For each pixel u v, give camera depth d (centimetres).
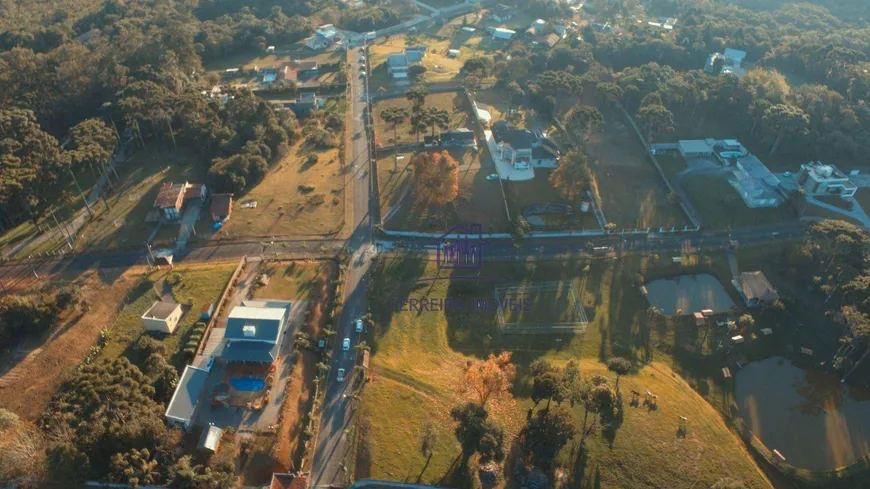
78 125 16350
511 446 9781
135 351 11244
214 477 8738
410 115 19712
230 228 15050
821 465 10338
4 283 12875
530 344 12519
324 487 9238
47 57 19738
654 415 10538
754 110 19275
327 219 15600
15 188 13712
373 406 10425
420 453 9619
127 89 18562
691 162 18475
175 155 17775
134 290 12769
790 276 14312
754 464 10019
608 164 18250
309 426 10031
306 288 13150
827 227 14150
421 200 16225
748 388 11856
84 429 8956
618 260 14688
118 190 16125
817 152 18400
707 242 15375
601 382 10538
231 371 10950
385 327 12444
